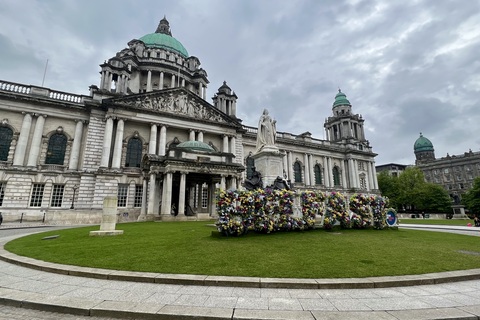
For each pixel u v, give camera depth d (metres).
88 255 11.44
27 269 9.98
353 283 7.71
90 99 50.12
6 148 43.69
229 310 6.06
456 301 6.69
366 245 13.47
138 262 10.15
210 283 7.97
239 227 15.98
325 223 19.02
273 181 22.77
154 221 35.03
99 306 6.32
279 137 75.44
